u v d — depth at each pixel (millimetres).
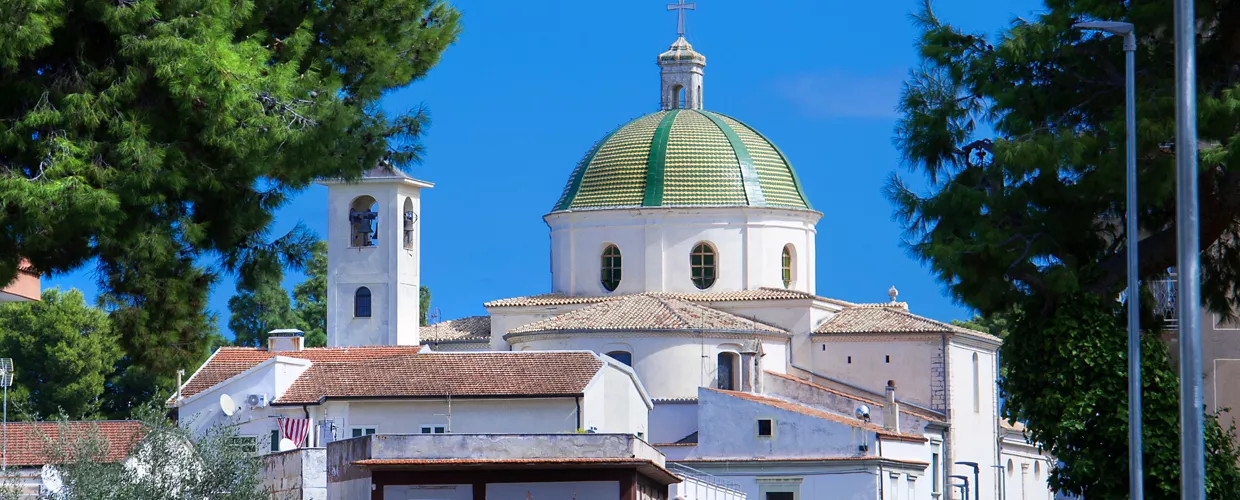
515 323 167000
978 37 70688
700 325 153625
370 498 87562
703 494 122688
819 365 163500
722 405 146625
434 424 125812
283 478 95375
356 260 168000
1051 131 67188
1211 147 63688
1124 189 65000
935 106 70625
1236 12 65562
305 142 58250
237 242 63375
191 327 64625
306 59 63312
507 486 88875
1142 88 65938
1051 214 68812
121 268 63000
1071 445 67375
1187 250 51125
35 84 55469
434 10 67875
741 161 168125
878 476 142000
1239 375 87250
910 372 161750
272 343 148250
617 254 167250
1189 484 50656
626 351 153000
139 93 56875
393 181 168250
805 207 169875
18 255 56875
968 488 163875
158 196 56594
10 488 75688
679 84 179125
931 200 70562
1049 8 69625
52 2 53969
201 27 56312
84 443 75812
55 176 54156
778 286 166750
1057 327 67188
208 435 78750
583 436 90188
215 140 56688
